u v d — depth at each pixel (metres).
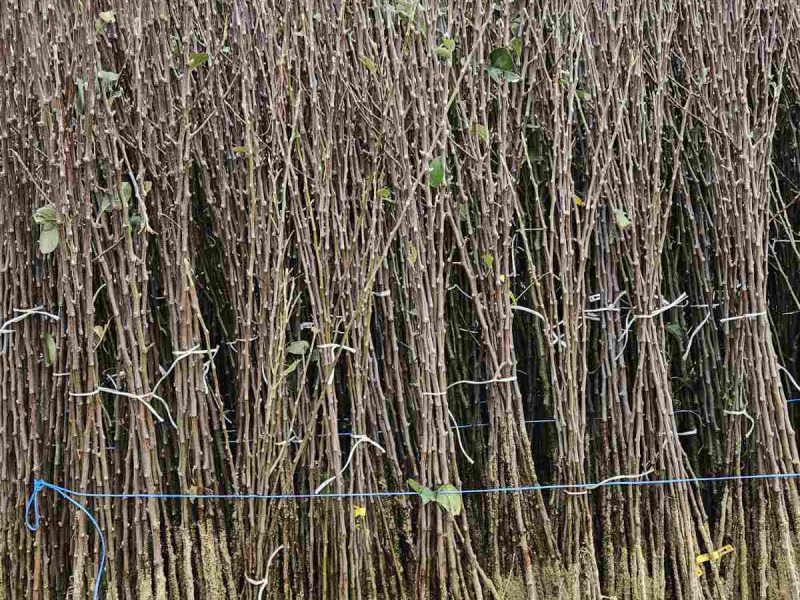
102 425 2.09
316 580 2.18
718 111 2.40
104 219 2.08
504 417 2.23
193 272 2.25
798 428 2.75
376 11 2.20
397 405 2.31
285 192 2.15
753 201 2.38
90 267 2.05
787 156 2.88
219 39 2.33
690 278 2.62
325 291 2.15
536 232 2.42
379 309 2.31
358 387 2.16
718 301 2.53
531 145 2.49
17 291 2.20
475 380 2.44
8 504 2.20
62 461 2.22
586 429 2.42
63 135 2.00
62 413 2.17
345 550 2.12
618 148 2.40
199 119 2.26
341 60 2.20
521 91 2.34
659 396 2.32
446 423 2.18
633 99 2.38
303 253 2.17
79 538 2.07
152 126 2.15
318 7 2.24
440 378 2.17
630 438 2.30
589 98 2.33
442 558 2.11
